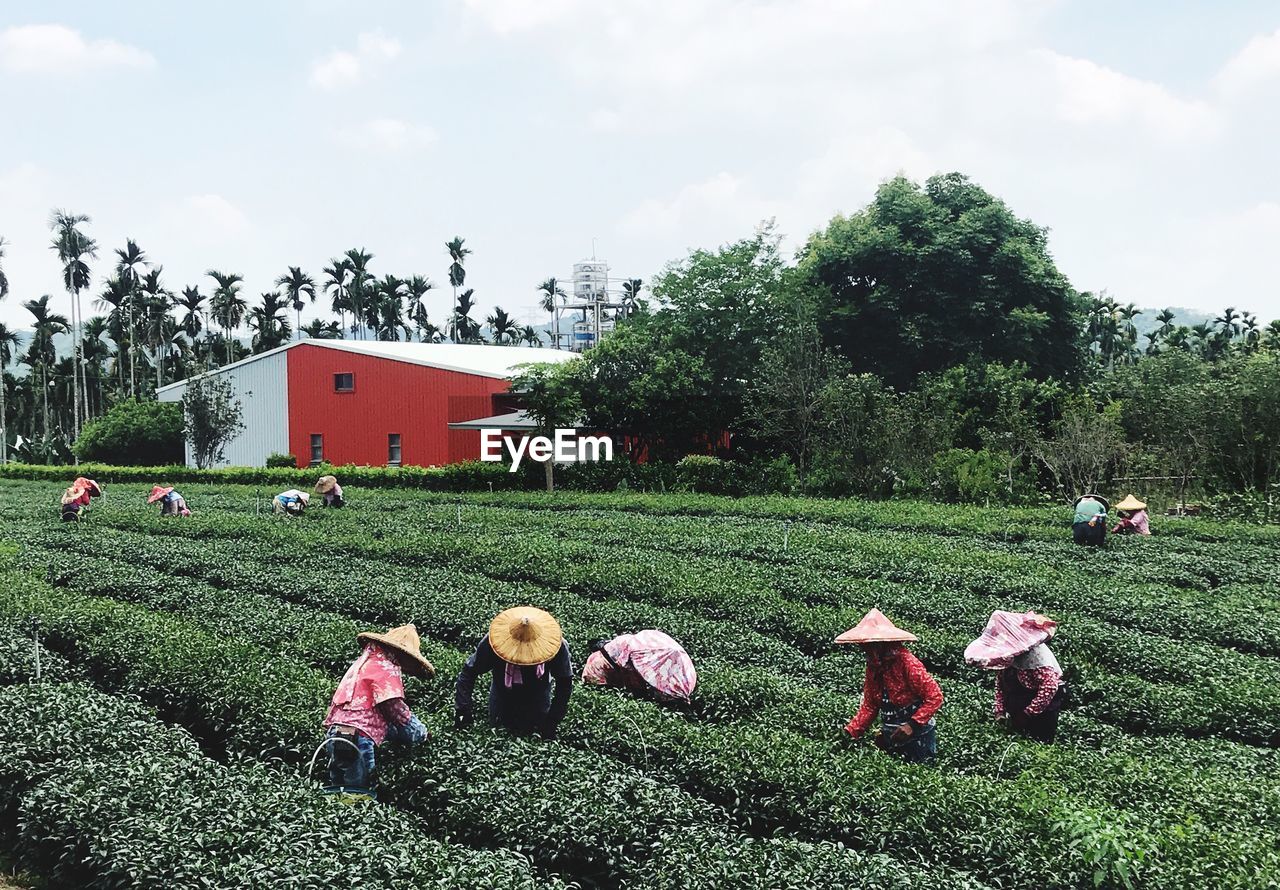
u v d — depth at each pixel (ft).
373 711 33.01
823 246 166.09
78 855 29.19
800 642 55.16
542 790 30.32
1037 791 29.99
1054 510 110.11
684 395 150.30
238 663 43.47
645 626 54.49
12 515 109.40
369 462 181.98
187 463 209.77
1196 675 47.80
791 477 136.26
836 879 25.08
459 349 209.46
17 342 305.12
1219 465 118.52
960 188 169.78
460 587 63.87
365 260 343.26
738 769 32.94
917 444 127.85
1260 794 31.96
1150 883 24.90
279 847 26.17
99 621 50.90
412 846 26.45
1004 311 159.94
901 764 33.01
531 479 147.54
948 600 61.21
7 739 34.68
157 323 293.23
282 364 191.93
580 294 317.63
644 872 26.91
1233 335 343.05
